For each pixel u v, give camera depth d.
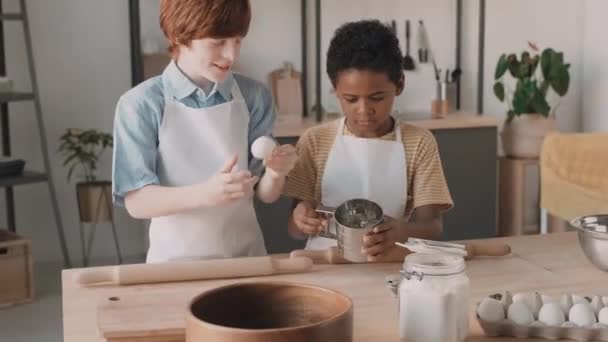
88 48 4.32
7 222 4.30
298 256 1.69
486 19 4.70
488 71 4.75
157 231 1.80
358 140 1.94
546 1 4.75
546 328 1.27
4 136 4.18
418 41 4.62
